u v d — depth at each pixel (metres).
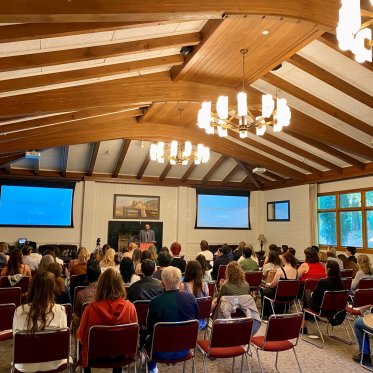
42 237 9.97
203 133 8.96
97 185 10.68
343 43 2.04
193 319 2.88
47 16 2.41
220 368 3.55
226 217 11.95
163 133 8.30
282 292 4.77
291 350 4.07
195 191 11.70
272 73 5.61
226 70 5.09
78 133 7.50
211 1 2.91
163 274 2.94
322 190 9.84
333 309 4.21
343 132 6.91
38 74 3.99
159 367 3.55
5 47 3.22
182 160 7.10
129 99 5.09
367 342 3.72
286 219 10.98
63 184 10.32
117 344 2.54
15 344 2.32
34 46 3.32
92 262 3.96
